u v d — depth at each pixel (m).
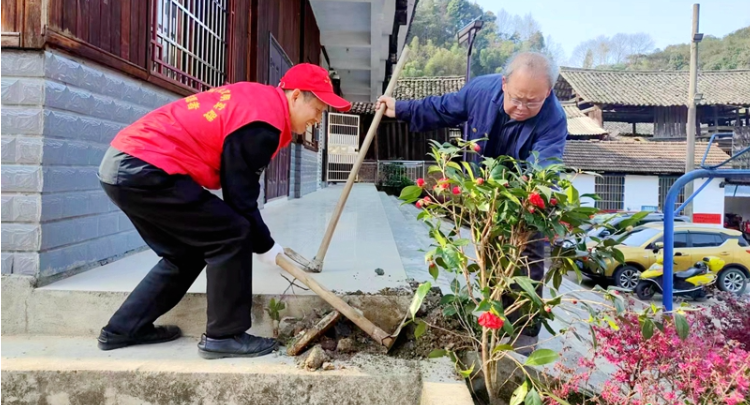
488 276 1.61
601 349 1.64
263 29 4.83
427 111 2.45
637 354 1.57
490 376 1.65
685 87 22.98
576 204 1.47
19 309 1.86
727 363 1.49
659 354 1.55
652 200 16.25
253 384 1.55
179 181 1.56
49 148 1.89
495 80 2.29
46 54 1.83
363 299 1.90
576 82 23.83
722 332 1.95
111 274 2.12
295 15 6.67
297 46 6.94
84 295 1.86
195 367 1.59
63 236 2.01
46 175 1.88
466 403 1.43
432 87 20.42
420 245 3.47
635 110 22.98
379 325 1.91
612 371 2.02
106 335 1.73
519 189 1.42
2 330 1.87
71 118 2.01
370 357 1.74
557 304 1.51
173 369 1.56
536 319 1.78
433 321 1.88
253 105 1.65
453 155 1.60
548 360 1.39
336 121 15.54
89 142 2.14
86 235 2.17
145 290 1.75
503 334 1.73
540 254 2.07
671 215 2.48
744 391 1.40
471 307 1.64
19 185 1.85
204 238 1.60
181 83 3.06
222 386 1.55
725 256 8.49
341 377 1.56
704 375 1.46
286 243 2.98
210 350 1.65
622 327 1.60
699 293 5.74
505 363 1.84
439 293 2.04
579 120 21.42
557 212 1.50
